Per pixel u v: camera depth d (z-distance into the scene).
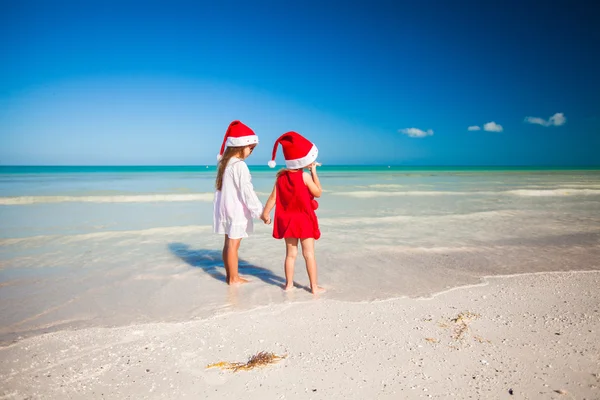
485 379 2.38
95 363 2.57
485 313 3.44
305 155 3.82
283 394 2.24
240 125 4.29
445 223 8.10
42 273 4.61
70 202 11.14
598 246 6.11
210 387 2.31
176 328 3.12
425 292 4.01
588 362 2.58
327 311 3.50
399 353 2.72
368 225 7.84
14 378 2.38
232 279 4.28
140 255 5.52
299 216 3.89
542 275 4.58
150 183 19.09
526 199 12.84
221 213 4.27
